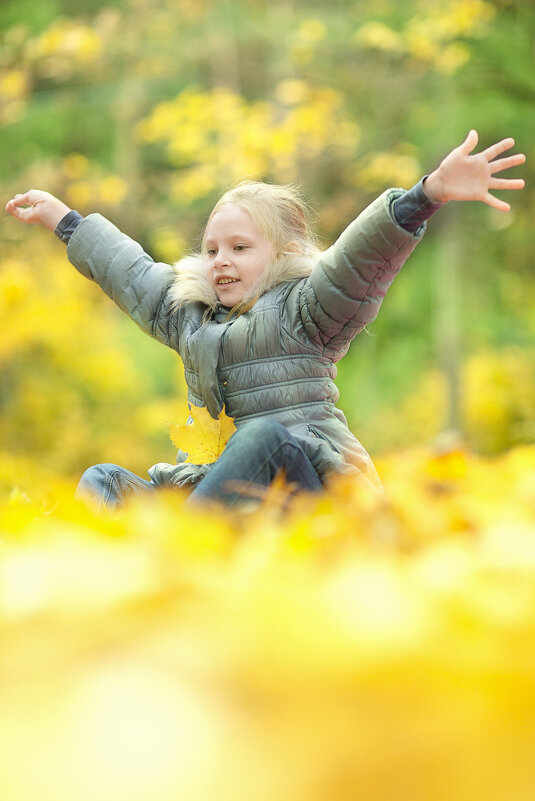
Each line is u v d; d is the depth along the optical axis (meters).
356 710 1.03
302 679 1.12
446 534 2.49
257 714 1.03
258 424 4.03
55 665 1.20
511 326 29.38
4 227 27.47
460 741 0.96
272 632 1.27
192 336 5.90
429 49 23.14
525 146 26.45
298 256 6.02
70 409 28.38
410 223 5.33
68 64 23.81
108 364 29.30
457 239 29.50
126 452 29.53
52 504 3.11
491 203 5.15
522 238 29.11
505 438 27.77
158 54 28.27
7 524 2.52
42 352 28.38
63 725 1.02
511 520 2.79
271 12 27.95
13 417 27.92
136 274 6.48
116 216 31.25
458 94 26.41
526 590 1.52
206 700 1.07
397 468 4.72
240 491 3.87
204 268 6.11
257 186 6.27
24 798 0.90
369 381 30.77
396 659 1.17
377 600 1.39
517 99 26.20
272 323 5.71
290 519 2.76
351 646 1.21
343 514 2.55
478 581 1.63
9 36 23.31
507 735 0.97
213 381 5.74
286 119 23.31
